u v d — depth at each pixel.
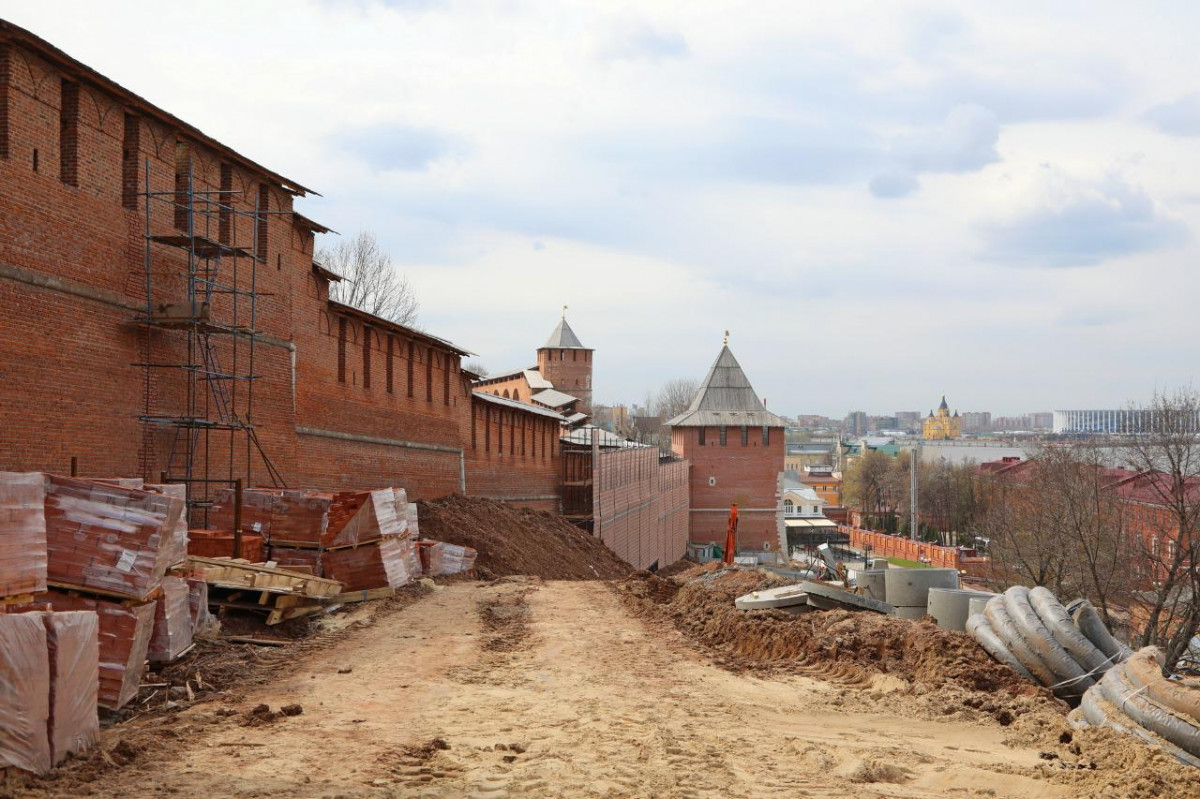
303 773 9.61
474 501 42.72
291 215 29.36
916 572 20.25
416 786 9.30
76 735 10.03
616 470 61.25
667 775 9.80
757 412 92.50
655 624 22.14
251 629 18.47
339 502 22.98
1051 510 47.47
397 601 23.31
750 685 15.73
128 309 21.91
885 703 14.86
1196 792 9.79
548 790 9.26
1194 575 38.09
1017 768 10.87
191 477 23.42
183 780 9.30
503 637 19.28
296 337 29.64
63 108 20.25
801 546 121.19
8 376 18.36
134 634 12.23
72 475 18.73
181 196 23.95
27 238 18.83
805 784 9.85
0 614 9.41
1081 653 15.51
